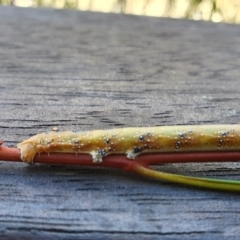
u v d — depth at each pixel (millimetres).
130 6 334
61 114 134
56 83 155
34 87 150
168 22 250
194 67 178
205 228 97
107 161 108
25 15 241
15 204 99
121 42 206
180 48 201
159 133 109
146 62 180
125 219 97
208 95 153
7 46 186
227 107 145
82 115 134
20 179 105
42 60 174
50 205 99
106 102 143
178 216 98
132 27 234
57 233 95
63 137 108
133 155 107
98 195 102
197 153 109
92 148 108
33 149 106
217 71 175
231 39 221
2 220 96
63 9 264
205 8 315
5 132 123
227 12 314
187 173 110
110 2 336
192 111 141
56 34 210
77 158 108
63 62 174
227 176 110
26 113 132
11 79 155
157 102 146
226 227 97
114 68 172
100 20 244
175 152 109
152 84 159
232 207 101
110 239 94
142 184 105
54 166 109
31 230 95
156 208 100
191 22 253
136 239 95
